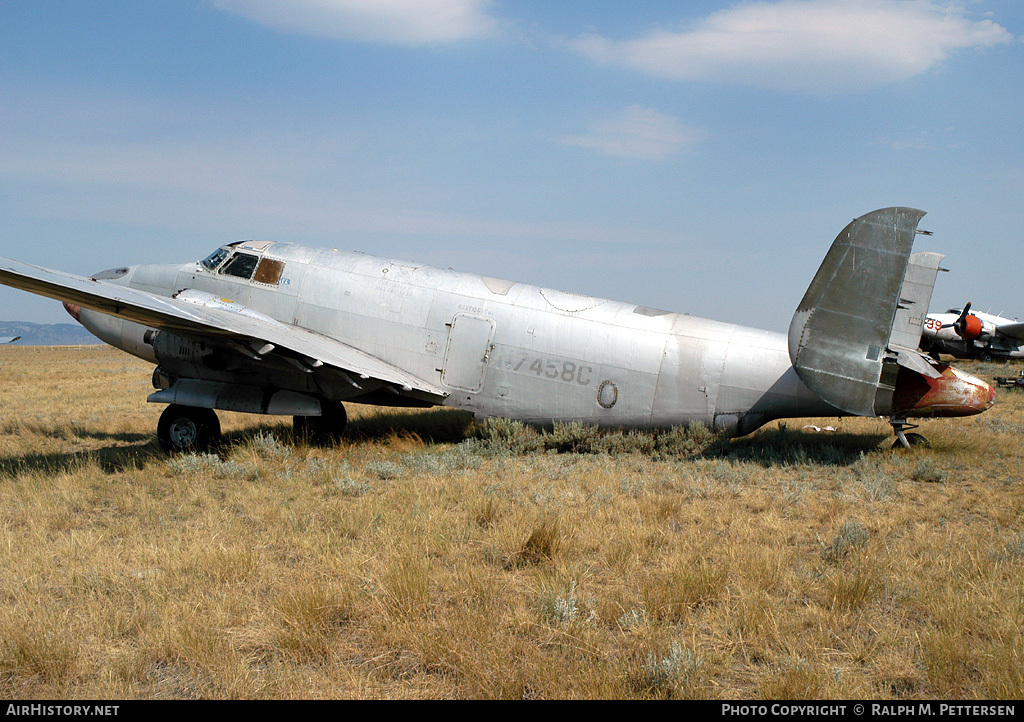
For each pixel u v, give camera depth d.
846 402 10.11
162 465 9.88
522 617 4.69
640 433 11.41
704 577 5.18
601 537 6.42
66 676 3.99
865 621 4.75
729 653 4.30
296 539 6.33
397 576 5.09
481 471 9.96
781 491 8.66
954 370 10.91
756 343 11.16
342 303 12.31
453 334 11.86
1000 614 4.67
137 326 12.01
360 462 10.45
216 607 4.75
